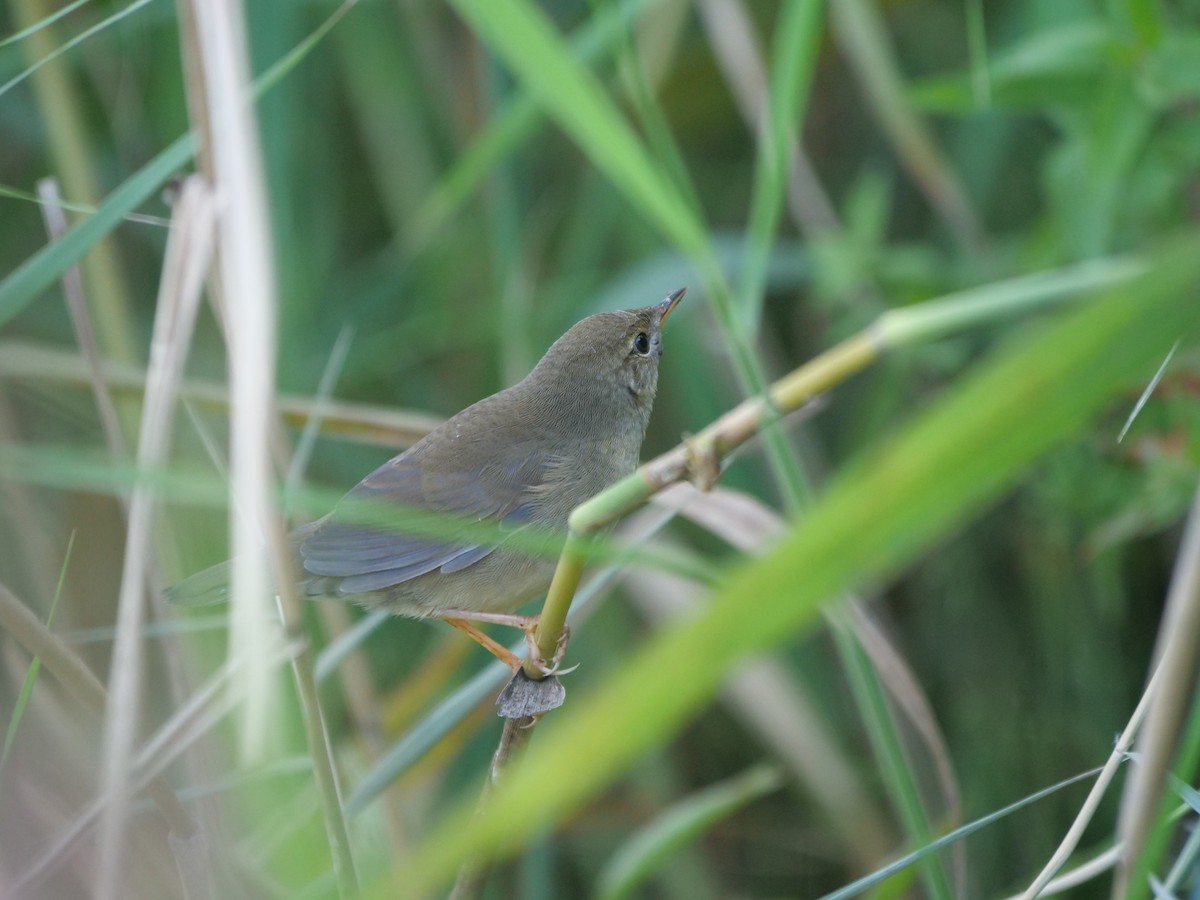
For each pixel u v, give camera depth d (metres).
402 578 7.89
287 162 11.35
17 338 12.16
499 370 12.91
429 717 7.04
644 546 7.24
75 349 12.24
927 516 2.72
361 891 5.93
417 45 12.91
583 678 12.41
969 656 12.54
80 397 10.34
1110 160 9.34
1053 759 11.98
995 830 11.95
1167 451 9.47
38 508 9.43
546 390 8.74
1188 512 9.85
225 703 6.02
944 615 12.70
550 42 5.29
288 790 7.74
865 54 10.85
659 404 13.55
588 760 2.74
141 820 7.03
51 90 10.10
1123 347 2.62
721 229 13.84
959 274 11.16
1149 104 9.19
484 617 7.62
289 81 11.31
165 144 12.34
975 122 12.89
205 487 5.46
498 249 12.17
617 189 12.82
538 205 13.80
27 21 9.98
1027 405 2.65
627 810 12.28
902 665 7.51
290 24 11.47
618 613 12.73
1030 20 12.16
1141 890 5.60
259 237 6.40
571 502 8.54
